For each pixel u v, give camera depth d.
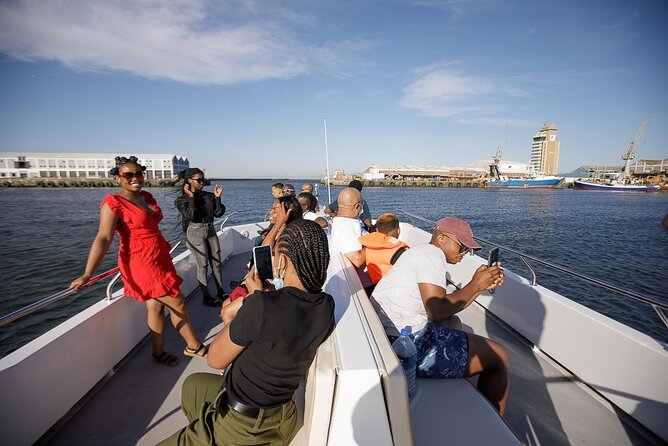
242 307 1.20
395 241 2.84
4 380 1.70
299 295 1.26
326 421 1.19
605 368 2.36
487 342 1.98
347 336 1.36
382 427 1.13
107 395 2.36
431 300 1.86
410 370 1.72
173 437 1.39
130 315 2.86
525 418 2.22
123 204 2.24
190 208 3.78
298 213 3.13
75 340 2.21
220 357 1.25
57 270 11.78
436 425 1.56
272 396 1.21
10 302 9.15
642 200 58.03
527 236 20.48
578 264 13.91
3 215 27.64
